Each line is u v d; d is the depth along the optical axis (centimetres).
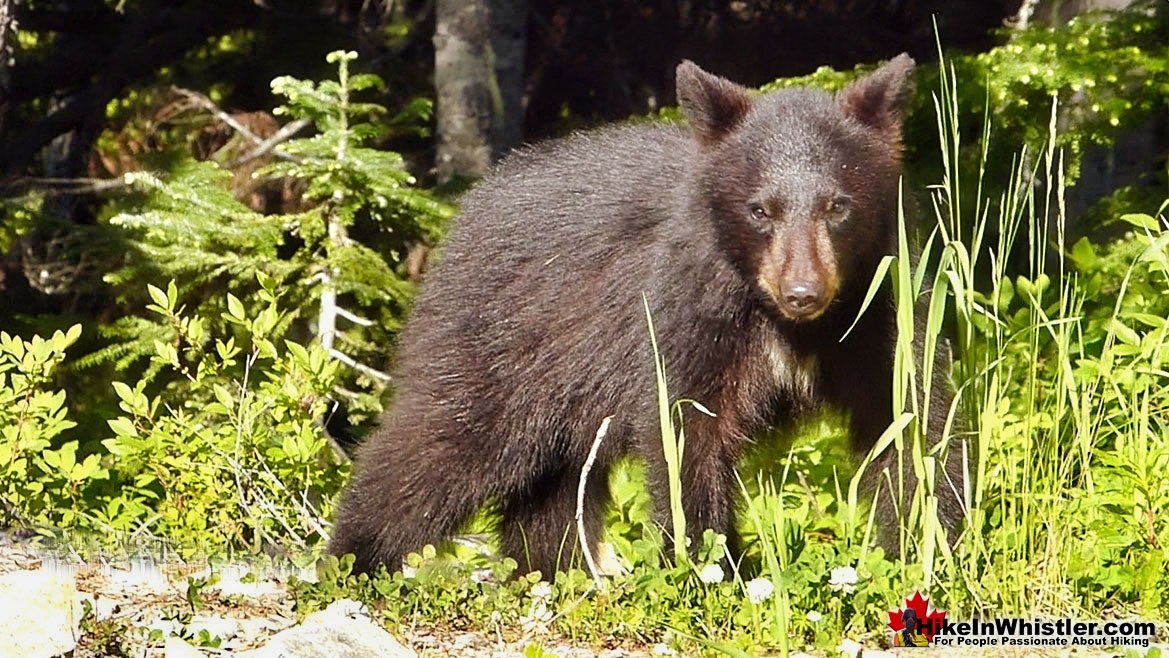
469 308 941
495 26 1739
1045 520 794
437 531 950
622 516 1073
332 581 795
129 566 868
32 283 1872
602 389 902
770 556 731
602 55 2309
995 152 1421
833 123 823
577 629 754
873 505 802
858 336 848
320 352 1064
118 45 2169
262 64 2125
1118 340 1064
